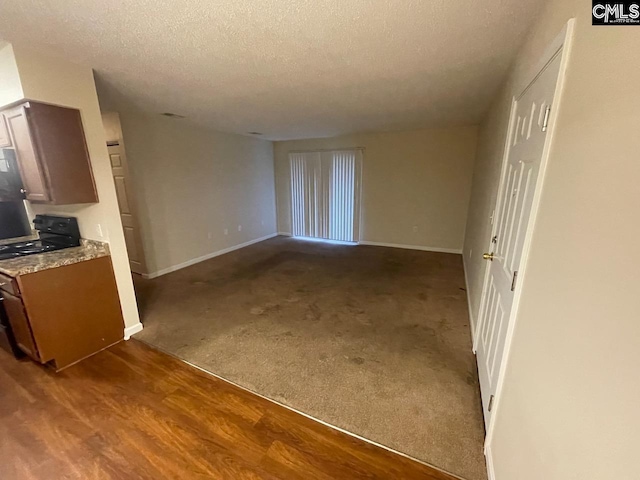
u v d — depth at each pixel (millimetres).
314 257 5191
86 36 1654
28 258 2211
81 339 2336
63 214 2662
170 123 4254
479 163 3973
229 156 5391
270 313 3105
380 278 4125
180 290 3734
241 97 2904
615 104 667
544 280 1007
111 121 3676
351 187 5957
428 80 2418
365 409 1837
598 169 720
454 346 2494
